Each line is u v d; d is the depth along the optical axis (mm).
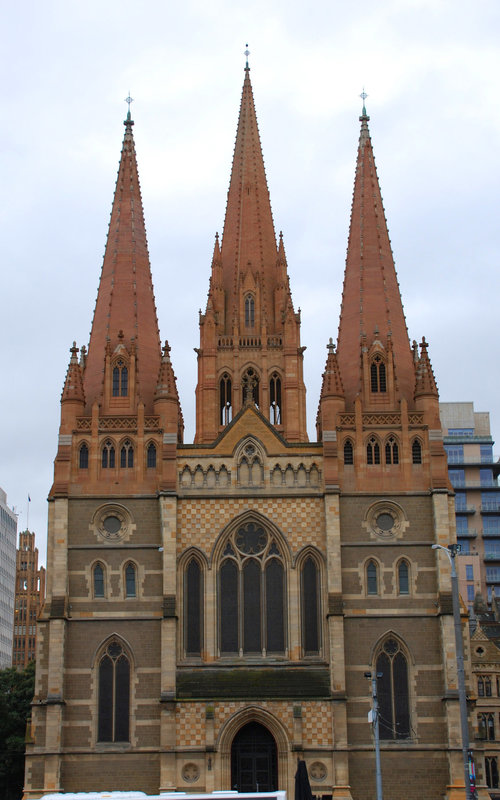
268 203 121938
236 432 86250
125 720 79875
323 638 82062
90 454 85438
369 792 78250
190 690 79812
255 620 83000
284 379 113750
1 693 114625
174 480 84062
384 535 84000
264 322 115562
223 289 117750
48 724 78188
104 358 89188
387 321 90938
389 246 95875
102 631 81500
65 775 78312
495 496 189625
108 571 82812
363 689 80438
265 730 80375
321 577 83375
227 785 77812
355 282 92938
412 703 80125
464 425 199375
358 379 88750
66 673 80438
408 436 86188
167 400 86938
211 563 83125
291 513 84562
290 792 77188
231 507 84625
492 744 129250
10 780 116188
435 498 84062
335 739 78062
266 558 84125
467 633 82875
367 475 85250
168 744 77875
